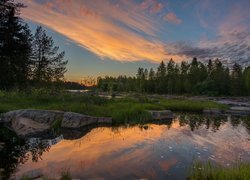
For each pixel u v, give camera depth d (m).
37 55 47.31
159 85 109.38
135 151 10.38
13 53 35.69
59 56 48.69
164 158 9.44
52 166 8.23
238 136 14.69
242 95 85.94
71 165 8.36
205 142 12.66
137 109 22.02
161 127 17.58
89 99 25.62
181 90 103.25
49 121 16.45
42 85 45.34
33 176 7.22
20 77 39.88
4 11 34.03
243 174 6.65
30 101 23.06
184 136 14.20
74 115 16.67
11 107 19.59
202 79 101.19
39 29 47.41
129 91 106.50
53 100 24.38
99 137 13.37
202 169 7.55
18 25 35.97
